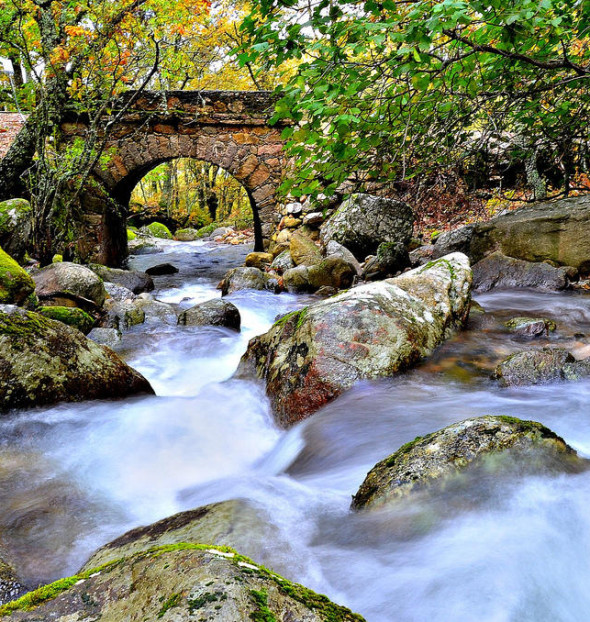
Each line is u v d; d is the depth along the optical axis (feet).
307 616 3.30
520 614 4.27
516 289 20.47
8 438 9.13
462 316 13.60
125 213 41.45
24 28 27.86
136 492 7.90
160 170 53.83
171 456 9.27
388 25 9.02
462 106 13.80
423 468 5.96
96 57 27.58
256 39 9.86
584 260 20.52
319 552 5.22
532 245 21.84
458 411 9.02
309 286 27.02
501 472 5.88
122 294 24.11
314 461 8.48
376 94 12.02
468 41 10.41
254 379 12.13
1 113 36.96
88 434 9.74
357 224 30.25
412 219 30.71
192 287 32.45
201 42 35.60
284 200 37.63
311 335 10.93
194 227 97.19
